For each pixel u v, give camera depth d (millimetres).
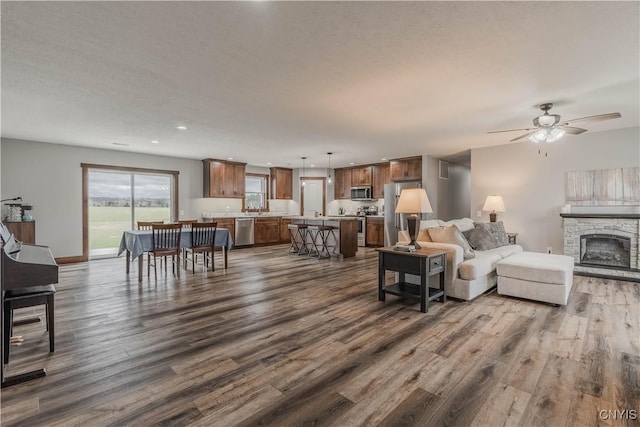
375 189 8656
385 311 3264
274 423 1603
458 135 5156
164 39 2199
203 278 4734
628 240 4527
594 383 1939
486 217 6082
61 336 2627
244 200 8828
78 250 6125
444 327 2832
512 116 4062
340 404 1757
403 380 1989
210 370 2107
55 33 2113
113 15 1906
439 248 3662
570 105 3635
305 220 7402
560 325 2854
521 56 2457
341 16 1931
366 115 4023
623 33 2125
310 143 5816
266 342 2537
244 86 3057
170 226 4691
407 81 2934
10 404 1733
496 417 1645
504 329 2775
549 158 5418
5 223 5012
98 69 2678
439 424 1598
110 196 6672
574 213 5047
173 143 5832
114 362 2205
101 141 5656
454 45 2289
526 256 4070
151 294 3871
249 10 1863
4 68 2654
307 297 3764
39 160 5707
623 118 4199
